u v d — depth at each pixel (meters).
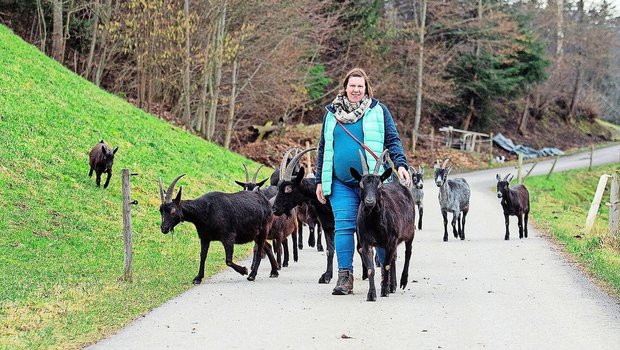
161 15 32.97
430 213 24.39
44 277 11.19
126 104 28.53
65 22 37.94
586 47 75.56
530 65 58.16
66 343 7.88
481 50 55.69
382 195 10.10
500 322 8.76
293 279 12.30
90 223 15.45
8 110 20.39
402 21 55.69
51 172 17.73
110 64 37.88
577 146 70.06
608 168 48.25
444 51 54.81
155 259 13.66
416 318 8.97
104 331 8.40
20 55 26.27
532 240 17.66
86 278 11.41
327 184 10.70
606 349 7.56
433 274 12.46
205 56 34.47
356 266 13.58
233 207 11.96
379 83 49.53
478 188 34.34
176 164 23.22
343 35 48.59
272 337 8.07
